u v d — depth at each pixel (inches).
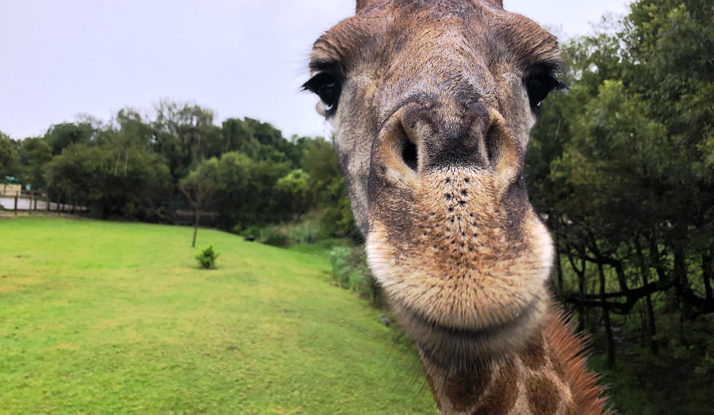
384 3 91.7
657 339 335.3
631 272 305.7
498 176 51.4
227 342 322.0
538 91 92.4
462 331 52.8
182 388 247.0
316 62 94.3
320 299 489.7
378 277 51.7
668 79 223.8
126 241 811.4
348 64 88.7
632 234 280.1
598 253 321.1
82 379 247.3
